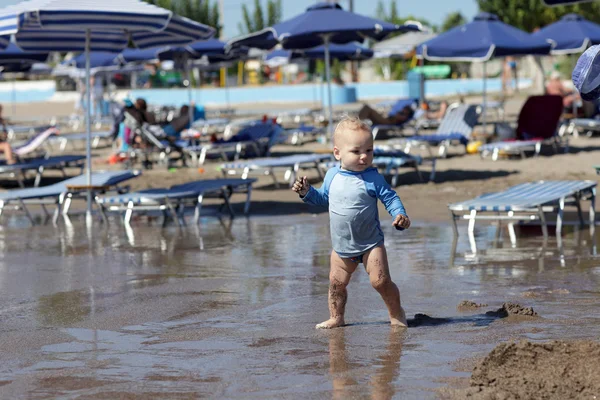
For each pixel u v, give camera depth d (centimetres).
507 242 1097
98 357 609
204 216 1477
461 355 580
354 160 638
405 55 4094
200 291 841
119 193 1623
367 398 497
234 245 1145
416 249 1066
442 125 2303
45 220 1491
